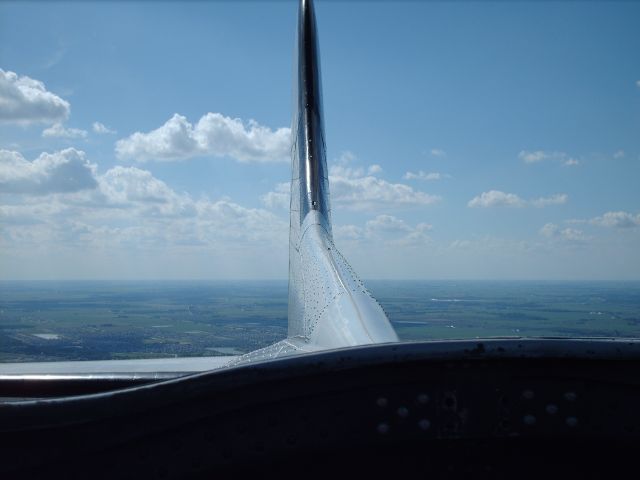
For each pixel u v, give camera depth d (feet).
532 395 2.33
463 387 2.34
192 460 2.34
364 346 2.36
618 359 2.27
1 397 4.72
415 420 2.34
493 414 2.33
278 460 2.35
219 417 2.35
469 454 2.38
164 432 2.34
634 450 2.34
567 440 2.34
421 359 2.30
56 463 2.31
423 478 2.39
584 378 2.34
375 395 2.36
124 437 2.31
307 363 2.30
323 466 2.40
